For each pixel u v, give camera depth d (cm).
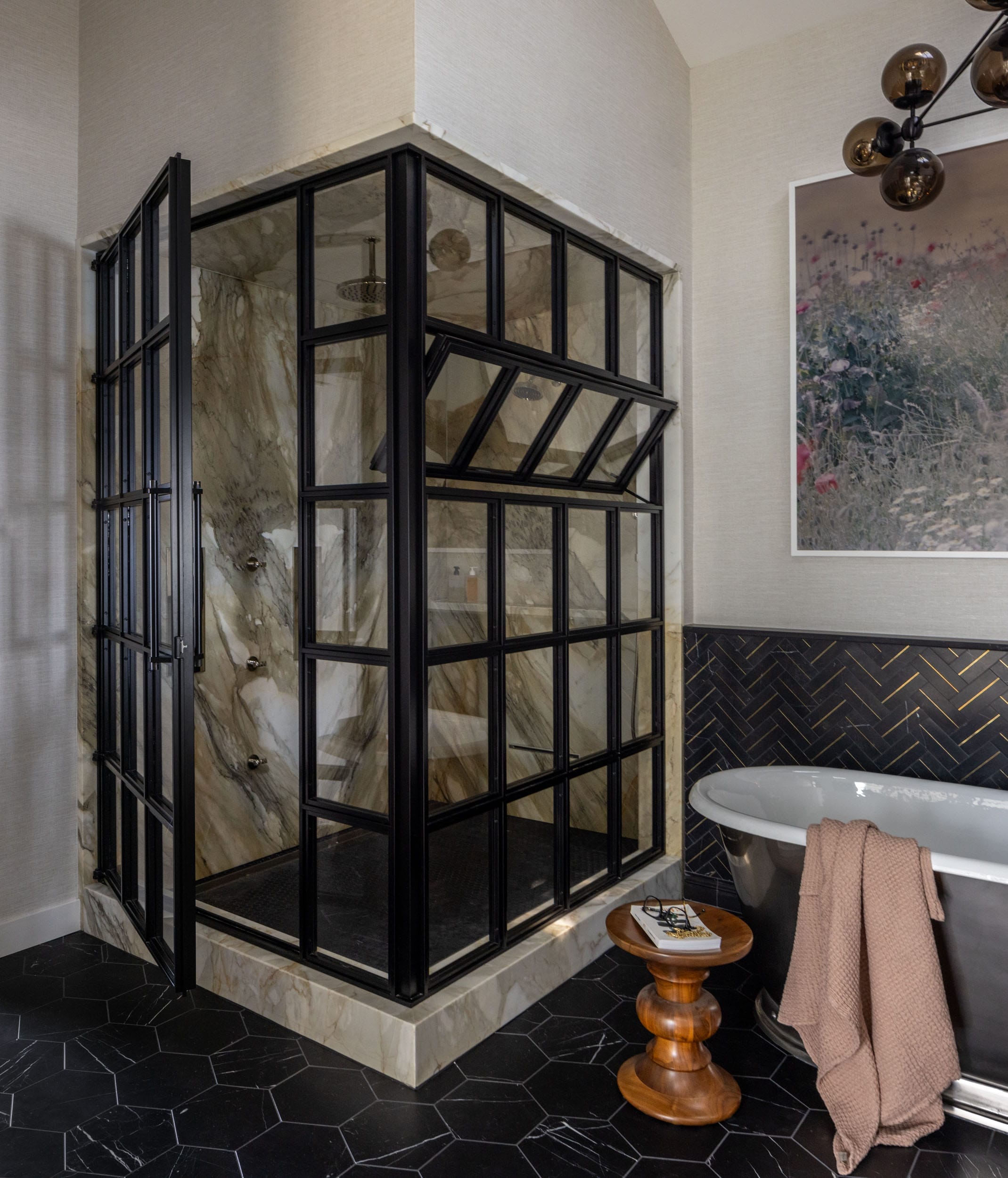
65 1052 235
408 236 221
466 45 229
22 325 291
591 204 284
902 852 208
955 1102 216
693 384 355
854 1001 203
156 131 277
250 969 258
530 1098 216
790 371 330
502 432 258
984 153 289
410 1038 219
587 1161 194
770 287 337
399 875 229
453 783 243
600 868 312
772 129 335
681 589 344
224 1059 232
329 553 245
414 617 227
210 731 339
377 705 234
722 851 337
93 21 301
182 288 214
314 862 251
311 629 251
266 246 299
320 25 231
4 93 286
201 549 280
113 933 301
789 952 242
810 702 318
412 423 224
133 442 270
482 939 256
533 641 274
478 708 253
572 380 279
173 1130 202
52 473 301
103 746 306
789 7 318
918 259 301
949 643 291
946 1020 203
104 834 308
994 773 283
